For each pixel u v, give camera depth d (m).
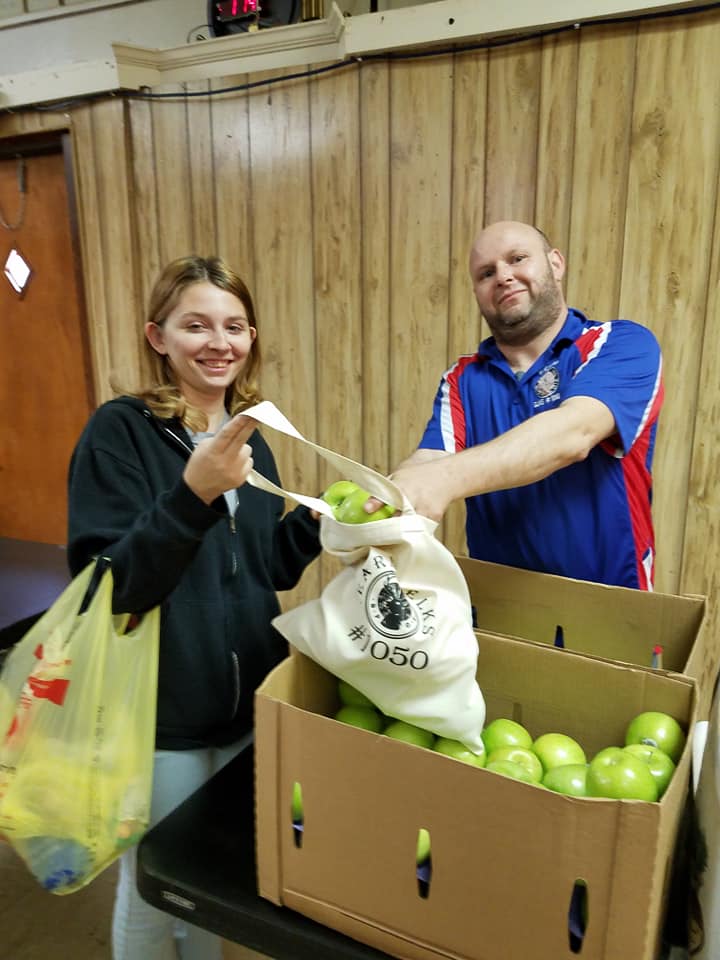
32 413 3.30
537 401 1.40
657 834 0.57
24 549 3.37
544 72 1.97
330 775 0.69
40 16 2.80
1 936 1.65
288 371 2.56
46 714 0.94
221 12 2.40
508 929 0.64
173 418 1.15
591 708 0.90
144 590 0.93
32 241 3.05
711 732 0.70
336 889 0.72
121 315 2.81
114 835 0.97
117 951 1.19
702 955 0.67
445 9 2.01
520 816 0.61
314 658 0.81
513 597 1.14
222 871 0.81
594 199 2.00
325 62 2.25
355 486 0.92
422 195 2.21
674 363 1.99
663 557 2.11
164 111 2.54
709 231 1.89
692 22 1.79
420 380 2.35
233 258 2.56
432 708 0.77
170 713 1.14
